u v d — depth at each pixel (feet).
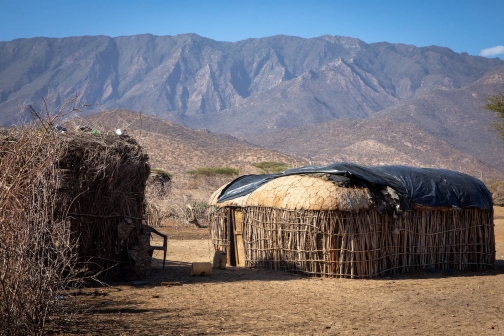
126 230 35.81
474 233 44.65
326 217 39.37
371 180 40.96
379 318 27.20
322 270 39.75
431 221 43.16
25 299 21.47
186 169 268.41
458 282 38.01
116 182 35.96
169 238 66.69
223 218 48.47
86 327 23.97
